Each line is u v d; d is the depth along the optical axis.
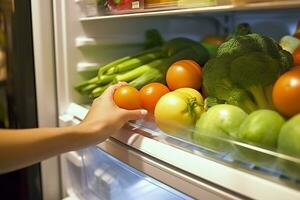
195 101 0.61
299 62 0.67
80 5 0.87
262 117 0.48
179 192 0.58
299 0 0.48
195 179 0.52
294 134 0.43
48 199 0.93
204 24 1.25
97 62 0.93
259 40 0.67
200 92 0.72
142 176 0.68
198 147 0.57
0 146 0.57
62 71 0.87
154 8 0.71
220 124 0.53
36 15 0.82
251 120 0.49
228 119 0.53
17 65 0.86
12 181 0.94
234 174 0.47
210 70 0.66
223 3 0.58
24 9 0.83
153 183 0.65
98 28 0.92
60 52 0.86
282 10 1.04
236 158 0.51
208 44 0.97
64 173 0.92
